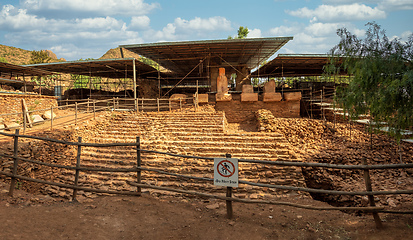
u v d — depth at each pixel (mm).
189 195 9992
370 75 5598
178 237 4848
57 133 14195
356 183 10484
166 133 15055
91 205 6199
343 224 5250
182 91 34719
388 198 8102
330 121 18031
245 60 27609
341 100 6383
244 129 18391
